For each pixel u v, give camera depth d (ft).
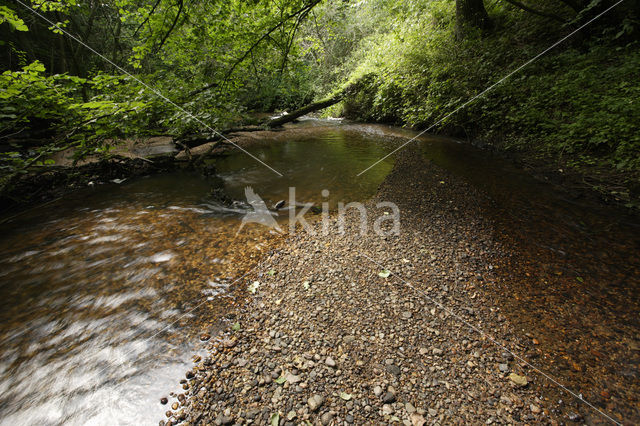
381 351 6.26
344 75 45.29
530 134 18.11
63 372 5.85
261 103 40.91
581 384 5.50
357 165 19.38
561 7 21.72
